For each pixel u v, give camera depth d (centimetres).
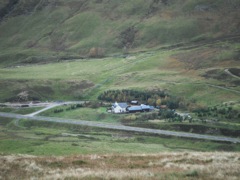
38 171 6241
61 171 6062
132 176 5009
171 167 6344
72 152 12850
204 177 4991
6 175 5912
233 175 5216
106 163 7050
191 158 7494
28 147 13938
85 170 5962
